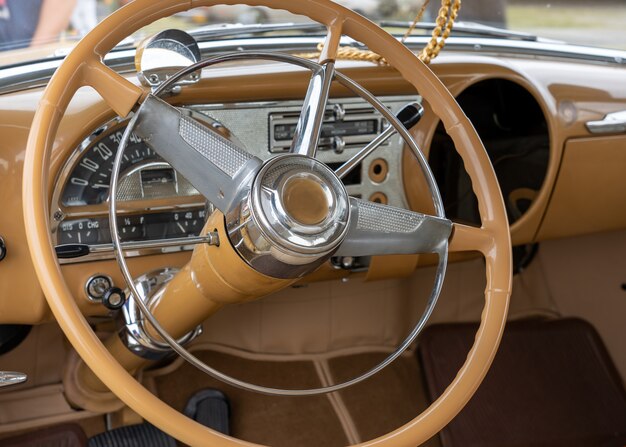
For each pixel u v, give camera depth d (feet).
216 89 4.03
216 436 2.78
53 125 2.97
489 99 5.32
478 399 5.67
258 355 6.08
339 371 6.08
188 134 3.04
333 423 5.63
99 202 4.06
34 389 5.38
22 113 3.84
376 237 3.24
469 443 5.36
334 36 3.45
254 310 6.02
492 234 3.49
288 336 6.11
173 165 3.06
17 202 3.81
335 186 2.90
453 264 6.46
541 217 5.40
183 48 3.51
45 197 2.87
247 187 2.94
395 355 3.23
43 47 4.51
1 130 3.77
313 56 4.87
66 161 3.84
